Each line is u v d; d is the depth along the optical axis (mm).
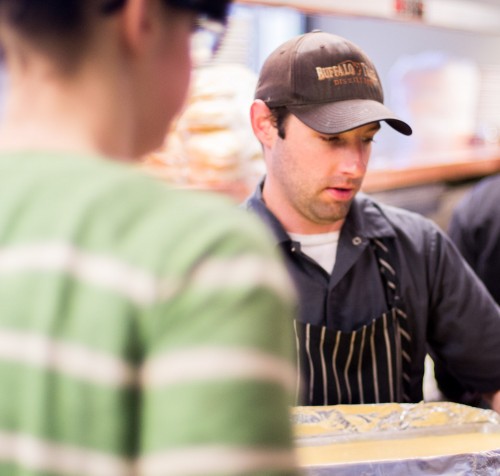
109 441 459
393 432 1213
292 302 504
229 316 454
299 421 1222
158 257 461
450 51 4547
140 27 541
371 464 1082
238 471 434
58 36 512
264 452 446
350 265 1424
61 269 467
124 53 542
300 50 1350
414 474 1087
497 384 1530
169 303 455
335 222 1427
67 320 464
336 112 1314
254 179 2375
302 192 1376
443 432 1217
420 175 3309
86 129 527
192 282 456
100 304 460
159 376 452
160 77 573
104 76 530
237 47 2875
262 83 1412
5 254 488
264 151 1466
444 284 1507
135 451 467
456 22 3814
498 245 1982
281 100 1354
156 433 449
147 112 578
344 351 1388
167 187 517
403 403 1393
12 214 496
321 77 1332
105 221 476
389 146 4320
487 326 1521
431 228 1526
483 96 4516
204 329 452
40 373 462
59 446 463
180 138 2270
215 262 461
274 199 1450
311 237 1443
